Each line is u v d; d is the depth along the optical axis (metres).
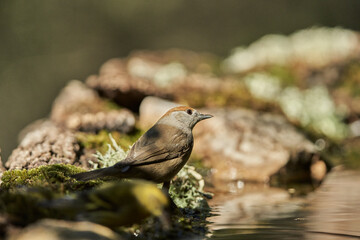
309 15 33.03
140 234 6.46
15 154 9.29
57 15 29.66
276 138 12.80
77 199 5.72
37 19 29.14
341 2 33.06
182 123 8.05
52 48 29.11
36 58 28.48
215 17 32.50
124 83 13.74
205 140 12.66
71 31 29.75
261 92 17.66
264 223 7.55
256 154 12.18
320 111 17.64
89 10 30.31
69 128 11.62
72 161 9.15
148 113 13.06
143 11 31.25
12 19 28.62
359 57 21.59
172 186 8.96
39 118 27.33
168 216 6.54
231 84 17.36
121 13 30.77
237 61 21.80
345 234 6.83
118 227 6.02
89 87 14.64
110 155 9.02
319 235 6.80
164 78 16.58
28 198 5.65
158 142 7.63
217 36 32.31
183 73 17.56
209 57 22.23
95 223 5.58
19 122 26.67
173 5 31.81
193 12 32.25
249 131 12.86
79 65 29.25
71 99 13.98
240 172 11.97
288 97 17.84
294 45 22.64
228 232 7.01
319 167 12.59
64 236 4.84
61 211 5.55
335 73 20.41
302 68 20.75
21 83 27.72
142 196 5.84
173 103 13.47
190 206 8.65
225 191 10.70
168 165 7.66
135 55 19.61
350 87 19.97
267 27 32.84
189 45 31.70
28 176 7.47
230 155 12.22
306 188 10.91
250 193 10.41
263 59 21.67
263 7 33.16
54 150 9.35
